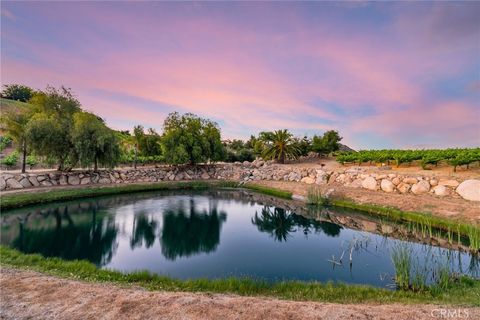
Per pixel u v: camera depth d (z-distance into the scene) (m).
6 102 70.88
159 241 14.20
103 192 24.78
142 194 27.11
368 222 17.48
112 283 7.63
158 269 10.39
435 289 7.73
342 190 24.52
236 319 5.36
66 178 26.00
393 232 15.04
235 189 32.22
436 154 27.05
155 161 46.31
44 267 8.67
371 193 22.53
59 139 25.05
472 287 7.95
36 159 28.81
